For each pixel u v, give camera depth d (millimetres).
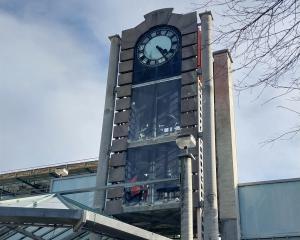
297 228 29578
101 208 33594
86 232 17625
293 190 30859
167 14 39750
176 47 38094
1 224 17438
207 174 31359
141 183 19906
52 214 15500
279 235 29781
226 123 34406
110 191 34062
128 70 38875
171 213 32219
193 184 31656
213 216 29766
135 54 39562
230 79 36188
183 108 34969
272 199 31109
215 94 35750
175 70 37000
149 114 36219
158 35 39375
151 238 17984
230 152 33219
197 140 33312
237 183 32594
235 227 30250
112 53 40719
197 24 38125
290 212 30234
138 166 34375
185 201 18719
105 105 38406
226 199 31469
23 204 18266
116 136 36281
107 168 35438
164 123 35312
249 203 31547
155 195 32562
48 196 19422
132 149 35375
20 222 16469
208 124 33250
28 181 52750
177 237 35906
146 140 35156
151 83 37500
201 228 29938
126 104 37312
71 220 15617
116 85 39312
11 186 54531
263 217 30719
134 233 17219
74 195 37031
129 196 33250
